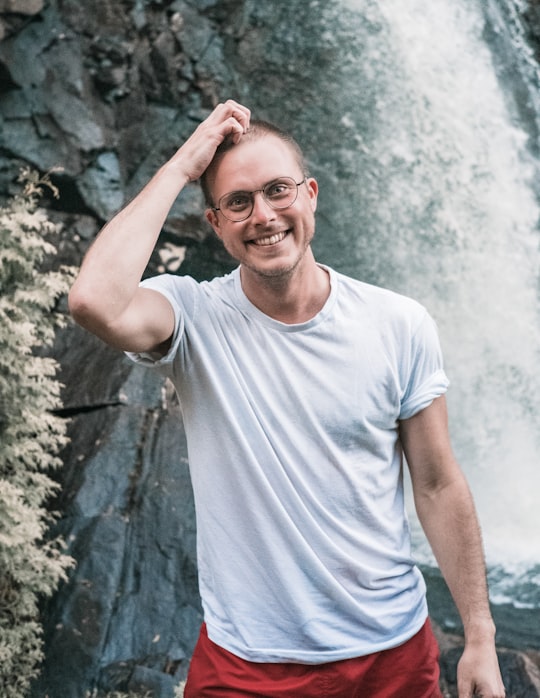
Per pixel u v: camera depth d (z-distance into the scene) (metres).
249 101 8.38
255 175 1.71
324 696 1.75
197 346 1.76
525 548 6.20
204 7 8.31
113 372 5.85
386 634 1.78
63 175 7.25
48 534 4.95
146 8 7.98
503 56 9.22
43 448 5.33
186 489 5.29
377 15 8.73
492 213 8.69
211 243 7.62
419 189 8.55
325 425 1.74
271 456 1.72
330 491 1.74
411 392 1.84
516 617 5.21
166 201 1.71
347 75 8.62
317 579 1.73
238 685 1.75
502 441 7.88
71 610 4.61
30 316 4.96
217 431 1.75
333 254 8.38
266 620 1.74
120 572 4.84
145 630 4.64
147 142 7.81
